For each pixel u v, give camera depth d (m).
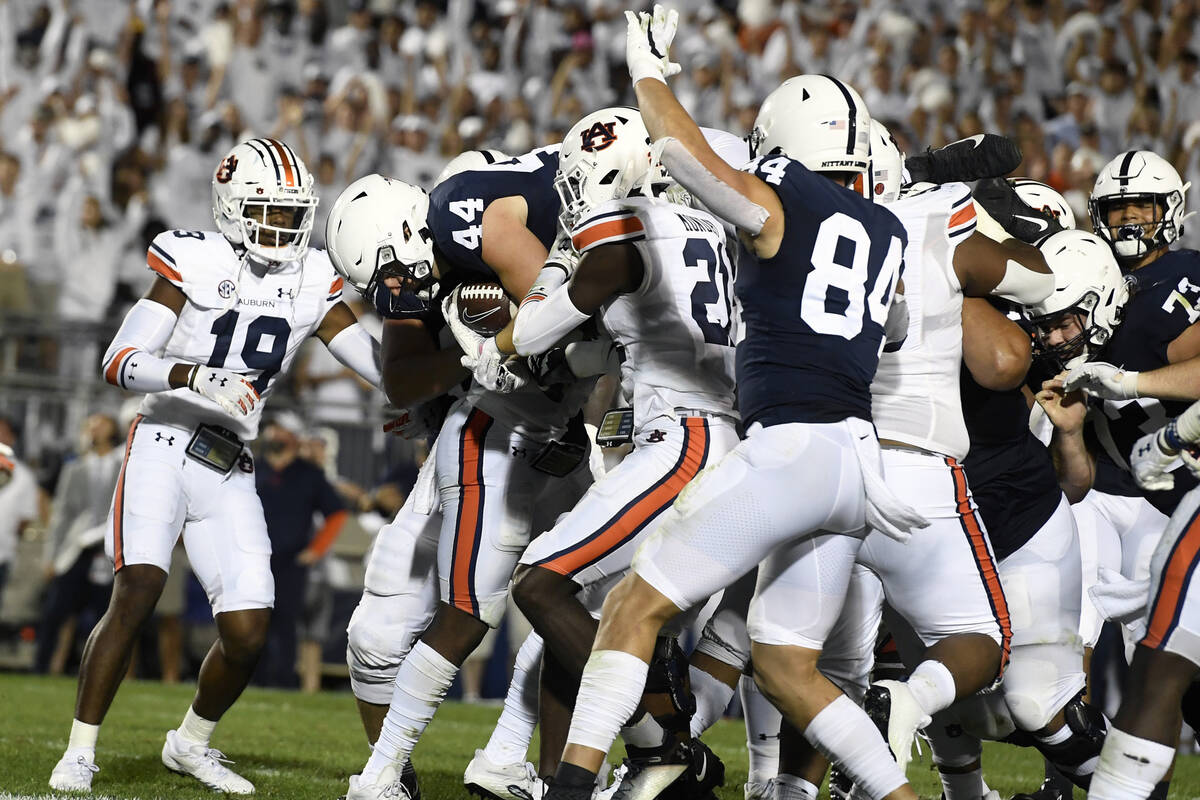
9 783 13.80
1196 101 43.53
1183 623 9.59
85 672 13.74
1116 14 44.44
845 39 45.16
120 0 44.44
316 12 45.78
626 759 11.26
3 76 43.03
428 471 13.70
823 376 9.94
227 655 14.14
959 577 10.91
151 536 14.12
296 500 28.48
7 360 33.44
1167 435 10.20
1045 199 14.75
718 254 11.58
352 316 15.35
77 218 39.34
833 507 9.88
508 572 12.83
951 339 11.23
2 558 29.83
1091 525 14.47
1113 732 9.75
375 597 13.73
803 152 10.74
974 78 43.47
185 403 14.48
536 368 12.12
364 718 14.08
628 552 11.27
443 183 12.70
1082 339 12.55
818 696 10.21
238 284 14.54
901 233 10.47
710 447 11.37
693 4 46.97
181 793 13.77
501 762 13.48
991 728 12.52
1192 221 40.50
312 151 42.53
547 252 12.43
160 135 43.59
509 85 46.56
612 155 11.81
